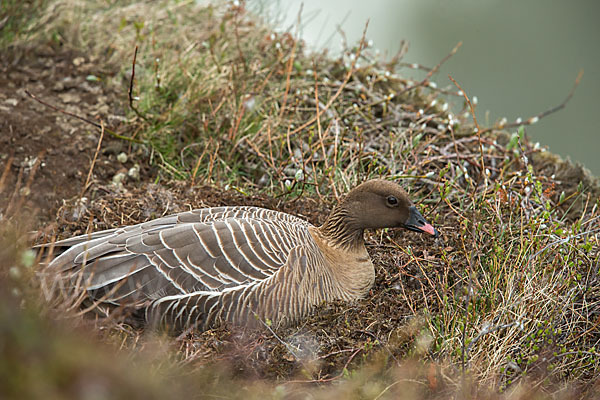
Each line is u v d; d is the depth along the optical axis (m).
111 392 5.20
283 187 11.60
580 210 12.46
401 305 9.42
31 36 13.75
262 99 13.32
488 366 8.30
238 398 7.13
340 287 9.47
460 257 10.16
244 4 15.23
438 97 16.14
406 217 9.56
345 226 9.66
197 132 12.68
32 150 11.75
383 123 13.15
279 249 8.99
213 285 8.70
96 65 13.55
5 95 12.61
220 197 11.20
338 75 14.65
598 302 9.49
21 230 8.37
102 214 10.55
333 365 8.27
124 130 12.40
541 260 9.64
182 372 7.39
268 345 8.48
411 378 7.92
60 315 7.11
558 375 8.56
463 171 11.66
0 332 5.05
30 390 4.75
